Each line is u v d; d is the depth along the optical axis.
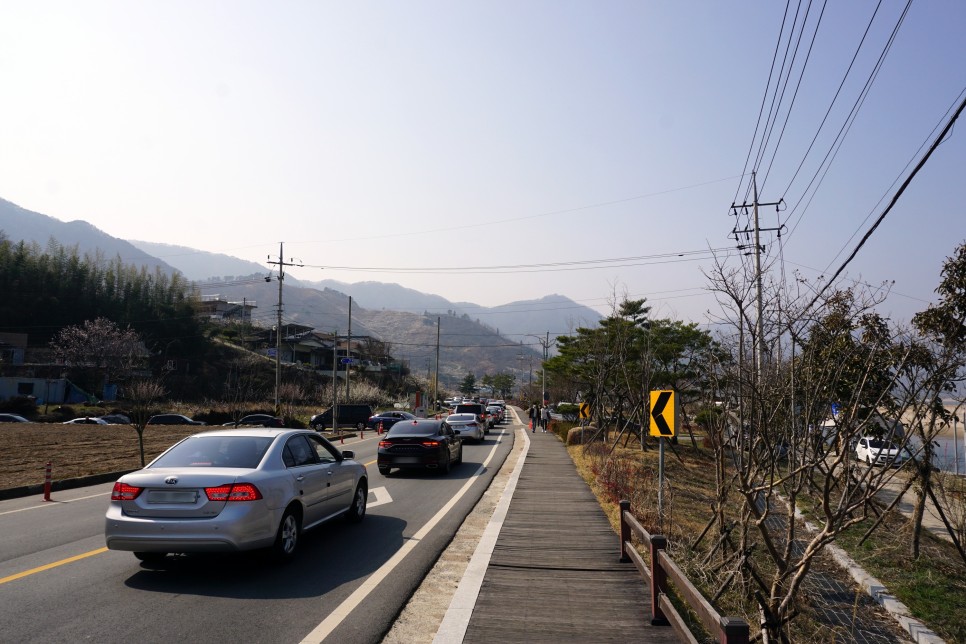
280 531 7.34
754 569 6.89
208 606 5.95
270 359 79.62
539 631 5.50
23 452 22.06
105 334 64.12
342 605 6.05
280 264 45.28
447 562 8.03
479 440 30.75
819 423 6.97
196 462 7.36
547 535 9.38
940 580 9.30
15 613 5.68
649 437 26.77
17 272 71.69
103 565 7.39
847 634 7.43
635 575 7.31
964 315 8.77
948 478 11.45
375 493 13.84
